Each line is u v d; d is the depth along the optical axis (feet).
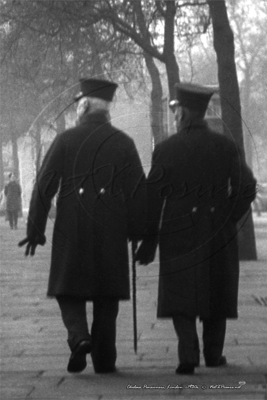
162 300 26.99
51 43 92.68
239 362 28.91
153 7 89.81
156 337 34.55
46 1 87.61
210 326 27.81
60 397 23.65
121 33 93.56
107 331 27.20
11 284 57.57
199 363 27.86
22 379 26.37
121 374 26.99
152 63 100.99
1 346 32.99
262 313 41.45
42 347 32.65
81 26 88.84
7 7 89.97
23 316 41.60
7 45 93.71
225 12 74.54
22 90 108.88
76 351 25.98
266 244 99.71
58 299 27.07
